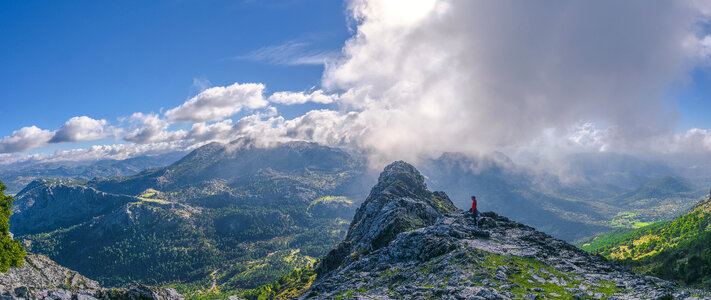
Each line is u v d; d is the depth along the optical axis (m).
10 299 42.16
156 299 54.50
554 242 60.88
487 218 72.75
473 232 63.75
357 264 65.06
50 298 44.91
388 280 51.72
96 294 49.59
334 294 51.06
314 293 56.75
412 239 64.25
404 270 54.31
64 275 96.88
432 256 56.59
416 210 114.38
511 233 66.50
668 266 137.00
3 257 83.06
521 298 36.06
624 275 43.47
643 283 38.72
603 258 54.41
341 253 120.00
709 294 32.06
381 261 63.62
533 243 60.31
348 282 56.19
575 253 56.09
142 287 55.47
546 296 36.62
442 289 40.75
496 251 53.00
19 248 88.31
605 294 36.19
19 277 85.81
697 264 117.75
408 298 41.03
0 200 86.69
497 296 36.31
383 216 109.69
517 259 49.81
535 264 48.41
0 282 78.88
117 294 51.56
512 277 43.03
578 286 39.69
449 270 46.72
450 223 70.75
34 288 45.41
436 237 61.69
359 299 43.53
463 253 50.62
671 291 34.81
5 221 86.31
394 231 97.31
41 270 93.88
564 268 47.28
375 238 98.81
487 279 41.53
